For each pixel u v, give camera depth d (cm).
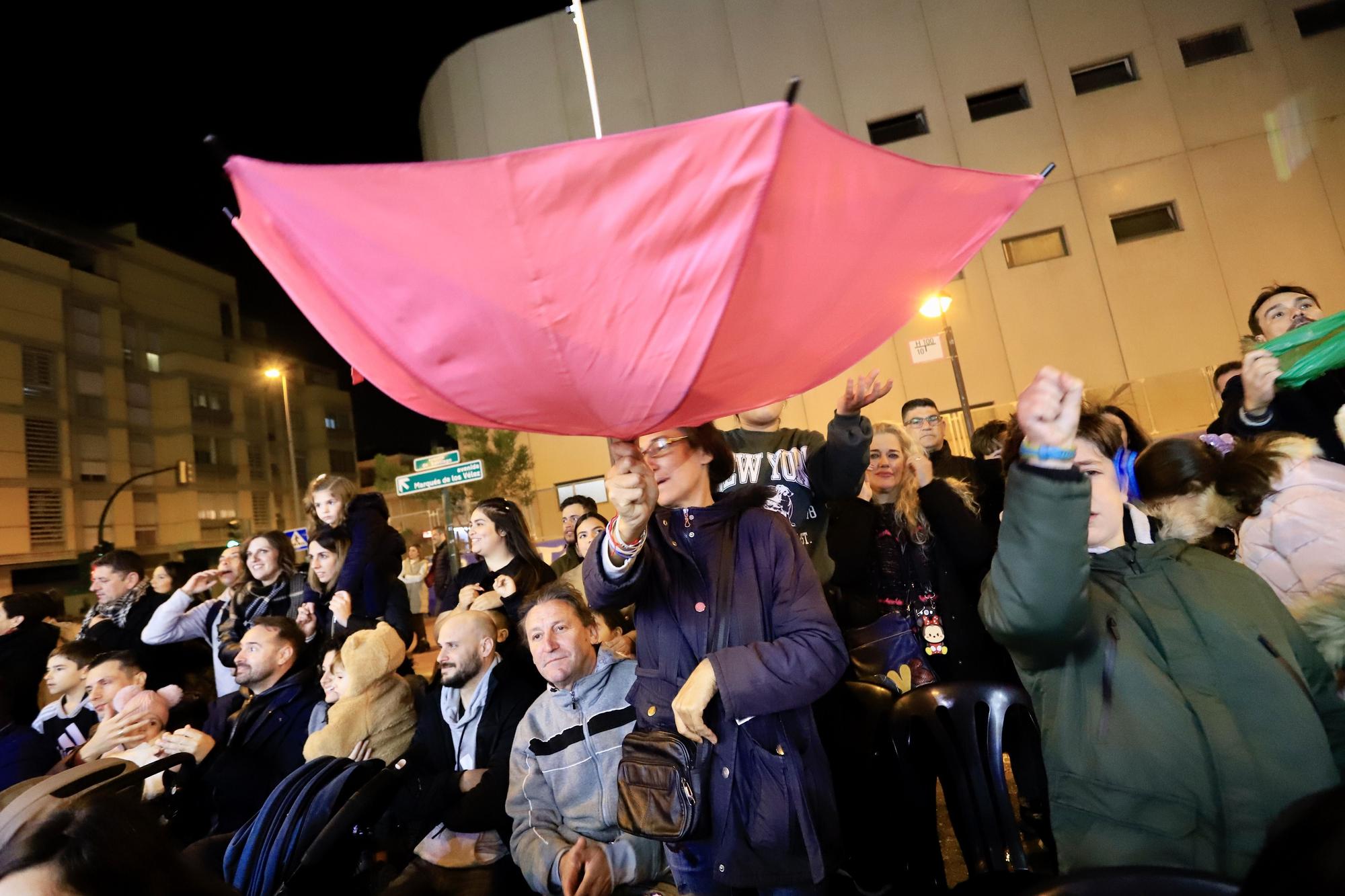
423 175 87
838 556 283
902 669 257
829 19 1546
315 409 4247
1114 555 159
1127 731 140
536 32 1664
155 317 3216
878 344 133
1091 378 1465
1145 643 147
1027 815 229
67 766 278
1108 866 121
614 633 309
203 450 3347
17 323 2506
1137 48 1479
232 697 356
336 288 100
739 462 309
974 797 202
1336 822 68
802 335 115
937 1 1527
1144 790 137
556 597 246
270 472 3791
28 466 2498
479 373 108
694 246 93
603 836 222
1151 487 183
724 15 1569
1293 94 1422
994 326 1505
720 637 169
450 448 1731
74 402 2706
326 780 192
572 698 236
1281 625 150
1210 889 109
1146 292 1458
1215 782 134
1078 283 1481
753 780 158
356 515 393
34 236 2725
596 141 85
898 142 1534
